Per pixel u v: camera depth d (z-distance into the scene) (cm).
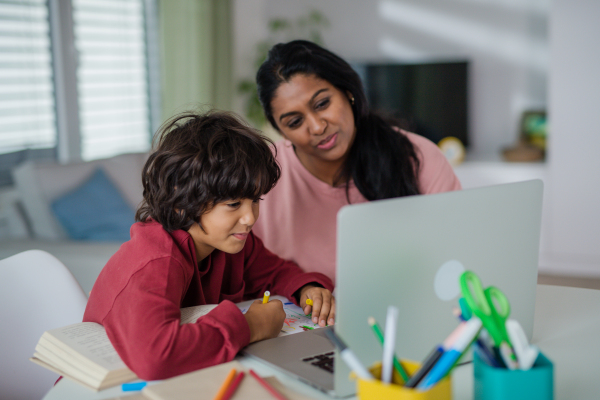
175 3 349
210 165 86
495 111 385
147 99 360
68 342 78
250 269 121
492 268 74
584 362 77
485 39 381
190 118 100
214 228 91
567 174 325
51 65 289
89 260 170
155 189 92
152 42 358
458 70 383
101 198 231
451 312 71
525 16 370
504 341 56
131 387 71
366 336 64
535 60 371
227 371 71
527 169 343
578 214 325
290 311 103
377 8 404
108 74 328
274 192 142
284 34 427
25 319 99
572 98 318
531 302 81
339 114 123
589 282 307
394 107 399
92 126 318
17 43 269
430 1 391
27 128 276
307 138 125
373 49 408
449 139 380
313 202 141
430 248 67
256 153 92
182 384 67
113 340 77
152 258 84
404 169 134
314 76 120
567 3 311
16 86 269
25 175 220
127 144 346
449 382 53
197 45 369
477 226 71
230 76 412
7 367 98
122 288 81
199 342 74
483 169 355
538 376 55
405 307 67
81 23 308
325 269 141
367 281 63
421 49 397
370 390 54
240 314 81
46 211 216
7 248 183
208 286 105
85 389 71
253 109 411
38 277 102
